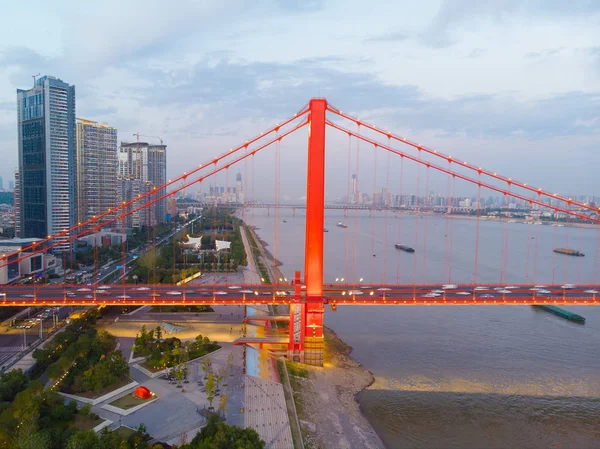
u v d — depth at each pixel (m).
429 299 129.38
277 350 127.94
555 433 95.81
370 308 186.62
